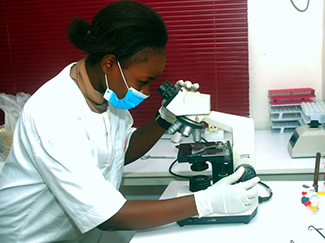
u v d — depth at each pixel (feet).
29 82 7.91
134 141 4.98
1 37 7.73
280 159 5.51
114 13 3.22
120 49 3.23
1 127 6.61
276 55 7.32
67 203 3.26
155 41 3.26
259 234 3.35
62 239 4.04
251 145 3.81
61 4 7.37
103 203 3.17
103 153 3.93
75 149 3.23
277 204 3.95
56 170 3.17
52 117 3.26
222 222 3.60
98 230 4.73
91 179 3.18
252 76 7.49
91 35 3.38
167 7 7.13
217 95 7.49
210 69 7.37
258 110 7.66
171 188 4.61
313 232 3.31
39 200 3.72
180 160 3.80
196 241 3.30
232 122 3.80
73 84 3.70
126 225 3.31
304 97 6.84
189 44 7.28
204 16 7.09
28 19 7.54
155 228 3.63
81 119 3.59
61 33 7.50
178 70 7.45
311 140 5.44
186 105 3.67
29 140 3.28
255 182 3.48
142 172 5.25
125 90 3.59
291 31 7.16
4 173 3.82
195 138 3.90
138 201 3.43
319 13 7.00
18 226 3.84
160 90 3.78
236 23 7.03
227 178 3.58
